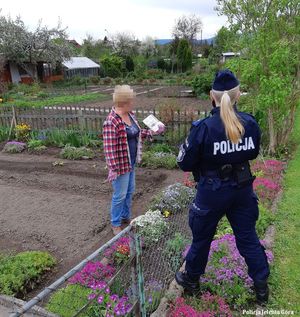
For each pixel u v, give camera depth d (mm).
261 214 4336
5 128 10398
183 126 8211
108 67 41969
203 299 2971
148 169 7160
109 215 5066
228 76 2559
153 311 2961
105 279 3207
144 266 3559
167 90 25531
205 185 2666
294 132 9125
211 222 2758
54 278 3670
